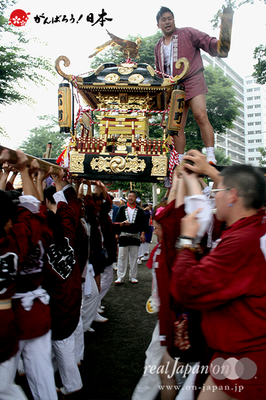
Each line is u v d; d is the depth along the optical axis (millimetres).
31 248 2020
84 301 3504
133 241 6113
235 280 1218
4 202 1735
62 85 2836
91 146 2930
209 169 1568
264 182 1380
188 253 1388
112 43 3336
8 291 1765
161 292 1804
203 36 3092
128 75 2971
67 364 2355
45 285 2373
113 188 13000
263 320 1213
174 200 1808
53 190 2803
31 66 7211
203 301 1251
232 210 1387
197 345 1736
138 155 2834
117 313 4465
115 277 6945
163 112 3029
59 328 2338
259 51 7699
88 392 2523
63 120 2848
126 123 3086
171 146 3443
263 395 1188
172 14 3178
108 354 3203
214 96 13523
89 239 3801
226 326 1266
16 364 1919
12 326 1789
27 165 2078
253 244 1241
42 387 2012
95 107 3707
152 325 3994
